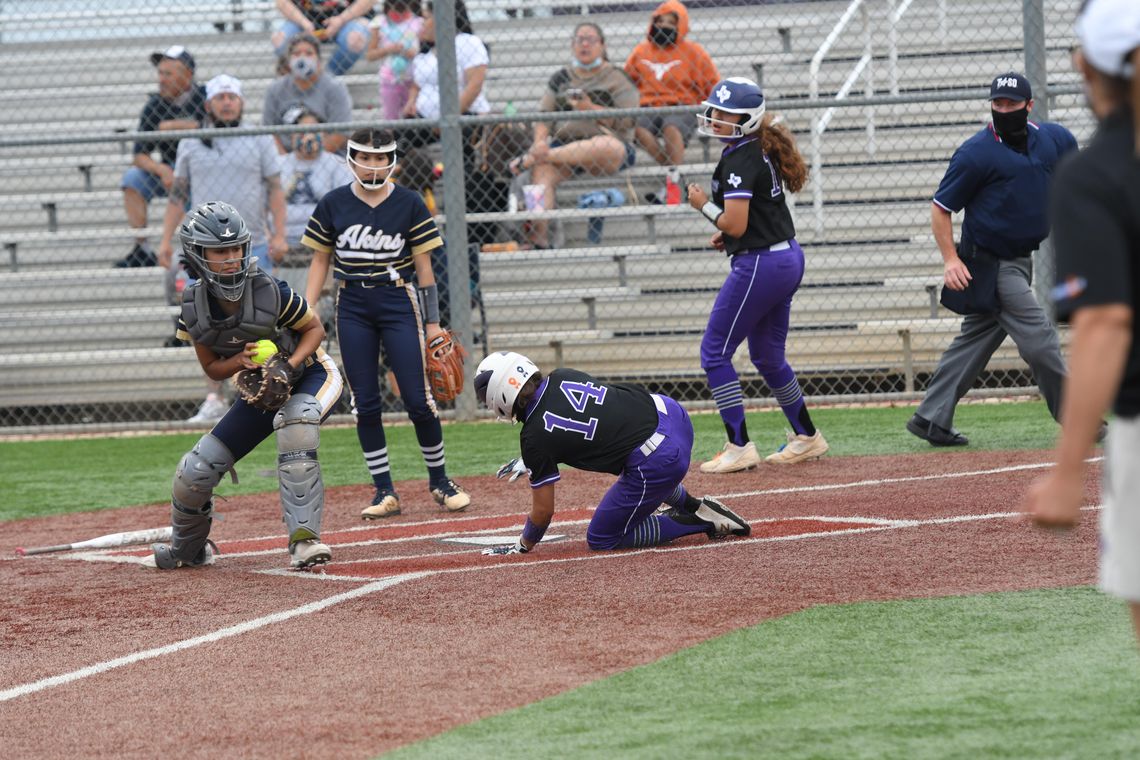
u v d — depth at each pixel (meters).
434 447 27.88
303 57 43.91
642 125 45.75
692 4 52.97
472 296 43.62
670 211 44.84
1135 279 9.12
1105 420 30.02
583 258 45.97
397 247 26.95
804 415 30.72
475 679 14.87
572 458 21.14
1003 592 17.45
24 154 52.09
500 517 26.58
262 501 30.53
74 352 46.38
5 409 48.56
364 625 17.67
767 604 17.50
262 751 12.87
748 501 26.28
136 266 47.88
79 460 38.25
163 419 47.03
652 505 21.55
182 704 14.62
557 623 17.14
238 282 19.88
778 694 13.63
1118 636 15.08
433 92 43.84
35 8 57.75
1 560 24.27
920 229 45.69
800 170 28.95
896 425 36.44
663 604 17.81
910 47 52.16
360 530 26.08
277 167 42.22
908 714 12.76
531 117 39.84
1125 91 9.09
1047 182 28.39
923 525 22.33
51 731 13.95
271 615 18.56
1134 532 9.48
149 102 46.44
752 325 29.55
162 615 19.02
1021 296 28.84
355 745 12.87
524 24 54.09
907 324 42.19
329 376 21.73
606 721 13.09
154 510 29.84
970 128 48.62
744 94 28.05
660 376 44.88
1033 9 37.34
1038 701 12.94
